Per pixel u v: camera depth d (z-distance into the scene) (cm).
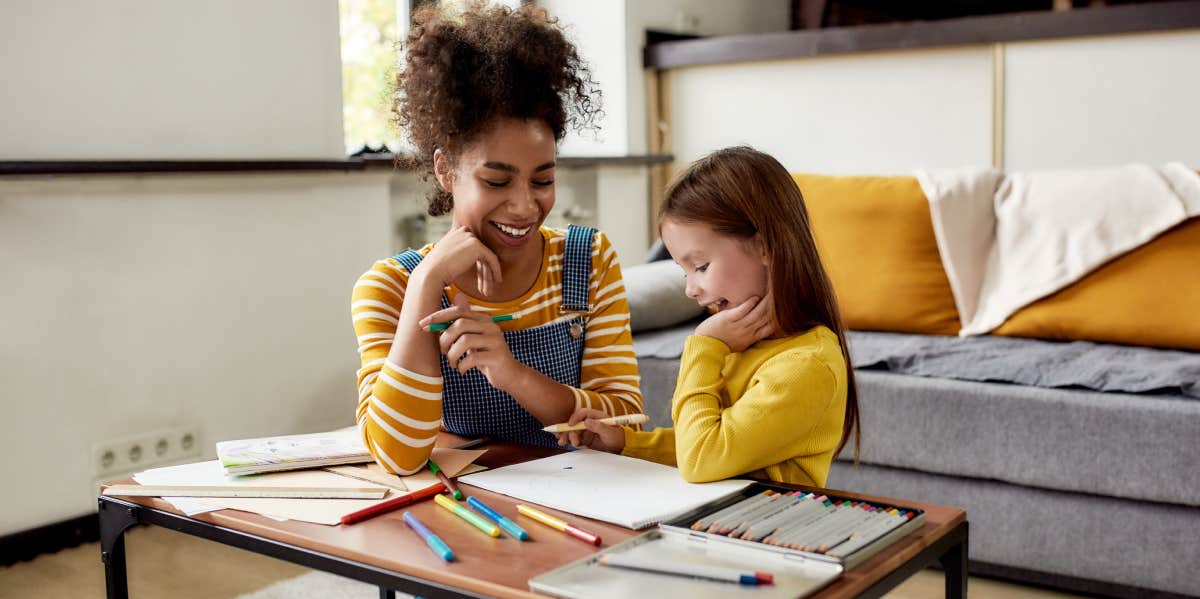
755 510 94
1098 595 204
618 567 81
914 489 221
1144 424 193
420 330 114
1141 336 236
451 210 138
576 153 435
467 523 95
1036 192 268
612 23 420
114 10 250
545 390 122
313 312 300
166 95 261
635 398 135
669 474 108
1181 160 345
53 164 231
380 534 93
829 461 113
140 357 259
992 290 262
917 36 379
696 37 458
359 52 347
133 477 112
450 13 122
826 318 117
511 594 78
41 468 242
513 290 132
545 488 104
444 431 137
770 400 104
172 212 263
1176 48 341
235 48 276
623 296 140
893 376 224
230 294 278
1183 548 192
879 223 273
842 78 404
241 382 282
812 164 414
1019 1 548
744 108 425
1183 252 240
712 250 115
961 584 96
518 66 117
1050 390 206
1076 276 247
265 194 285
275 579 225
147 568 233
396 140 140
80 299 246
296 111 292
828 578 78
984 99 379
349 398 312
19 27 233
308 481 108
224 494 105
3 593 219
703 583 77
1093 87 357
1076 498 203
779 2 522
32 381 239
